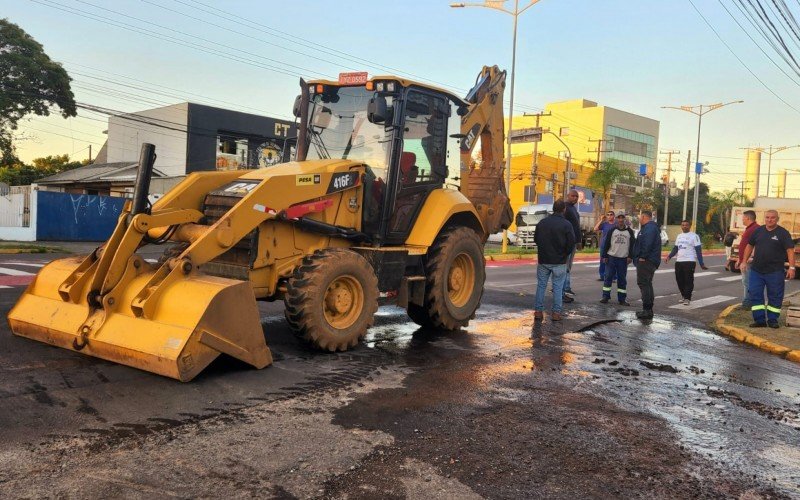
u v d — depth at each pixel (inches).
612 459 156.7
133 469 136.3
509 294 491.8
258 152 1517.0
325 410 181.0
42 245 888.9
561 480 142.6
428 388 209.8
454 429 171.5
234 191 239.1
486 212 357.1
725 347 320.8
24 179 1845.5
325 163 265.0
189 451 147.0
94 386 191.0
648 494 137.9
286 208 240.5
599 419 187.5
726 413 202.7
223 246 220.2
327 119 291.6
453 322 309.1
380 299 272.5
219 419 168.6
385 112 267.0
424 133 300.5
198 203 254.4
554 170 2078.0
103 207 1035.3
